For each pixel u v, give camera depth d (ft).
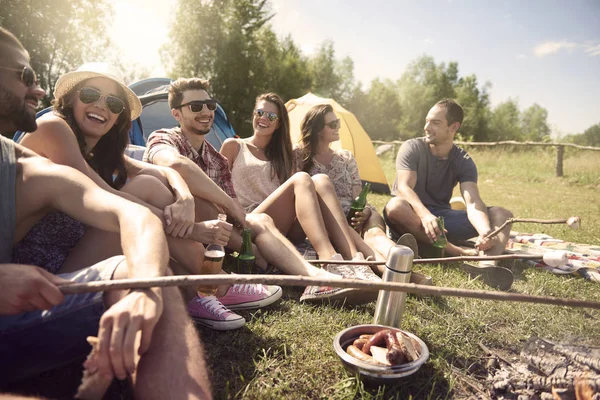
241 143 11.30
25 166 4.77
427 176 12.50
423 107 186.60
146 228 4.50
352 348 5.60
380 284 4.22
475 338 7.02
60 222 5.48
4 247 4.63
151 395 3.77
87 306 4.07
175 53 83.76
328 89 149.79
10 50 4.48
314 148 11.53
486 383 5.88
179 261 6.76
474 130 189.06
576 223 8.71
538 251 11.82
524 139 210.18
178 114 9.84
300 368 5.85
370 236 10.43
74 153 6.19
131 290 3.97
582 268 10.42
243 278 4.06
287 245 8.21
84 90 6.57
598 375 5.15
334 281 4.19
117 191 6.38
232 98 82.74
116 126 7.23
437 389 5.66
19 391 4.06
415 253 9.15
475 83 199.21
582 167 38.14
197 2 81.41
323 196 9.36
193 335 4.26
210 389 4.00
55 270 5.42
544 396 5.31
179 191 7.01
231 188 10.45
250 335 6.61
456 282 9.49
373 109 181.47
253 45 84.74
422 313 7.76
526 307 8.22
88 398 3.78
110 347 3.58
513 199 26.86
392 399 5.29
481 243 10.53
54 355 4.25
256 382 5.47
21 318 3.98
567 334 7.02
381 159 52.49
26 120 4.75
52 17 55.77
